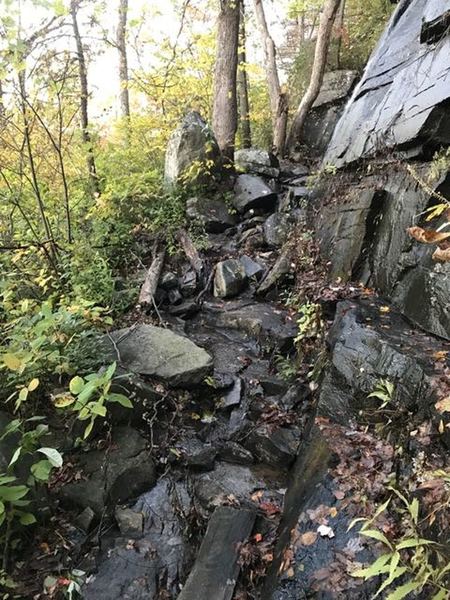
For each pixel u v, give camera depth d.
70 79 6.58
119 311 5.63
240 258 6.86
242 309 5.85
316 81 11.23
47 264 5.85
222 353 5.12
